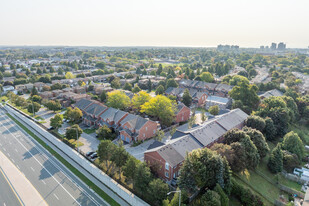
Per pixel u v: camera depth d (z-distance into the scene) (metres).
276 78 167.62
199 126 72.06
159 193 41.12
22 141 74.88
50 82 157.88
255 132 62.19
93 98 121.62
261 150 60.03
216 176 43.28
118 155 50.81
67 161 62.44
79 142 72.19
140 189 44.69
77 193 49.03
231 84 141.50
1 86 142.25
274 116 80.06
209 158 43.44
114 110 85.12
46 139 76.62
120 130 75.69
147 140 74.75
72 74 182.75
